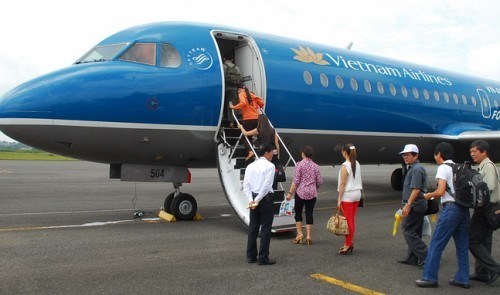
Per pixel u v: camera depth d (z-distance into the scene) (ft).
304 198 24.14
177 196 31.30
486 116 53.47
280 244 24.54
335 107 36.55
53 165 108.99
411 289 17.24
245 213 27.04
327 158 38.22
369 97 39.55
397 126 42.42
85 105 25.82
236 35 32.76
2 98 25.71
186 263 20.02
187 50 30.07
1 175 71.67
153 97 27.78
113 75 27.20
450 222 17.15
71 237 24.89
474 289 17.49
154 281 17.34
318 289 16.93
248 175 20.33
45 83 25.72
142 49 29.43
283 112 33.30
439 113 46.80
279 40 36.14
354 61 40.65
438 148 17.94
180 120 28.76
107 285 16.70
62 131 25.48
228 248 23.02
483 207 17.17
